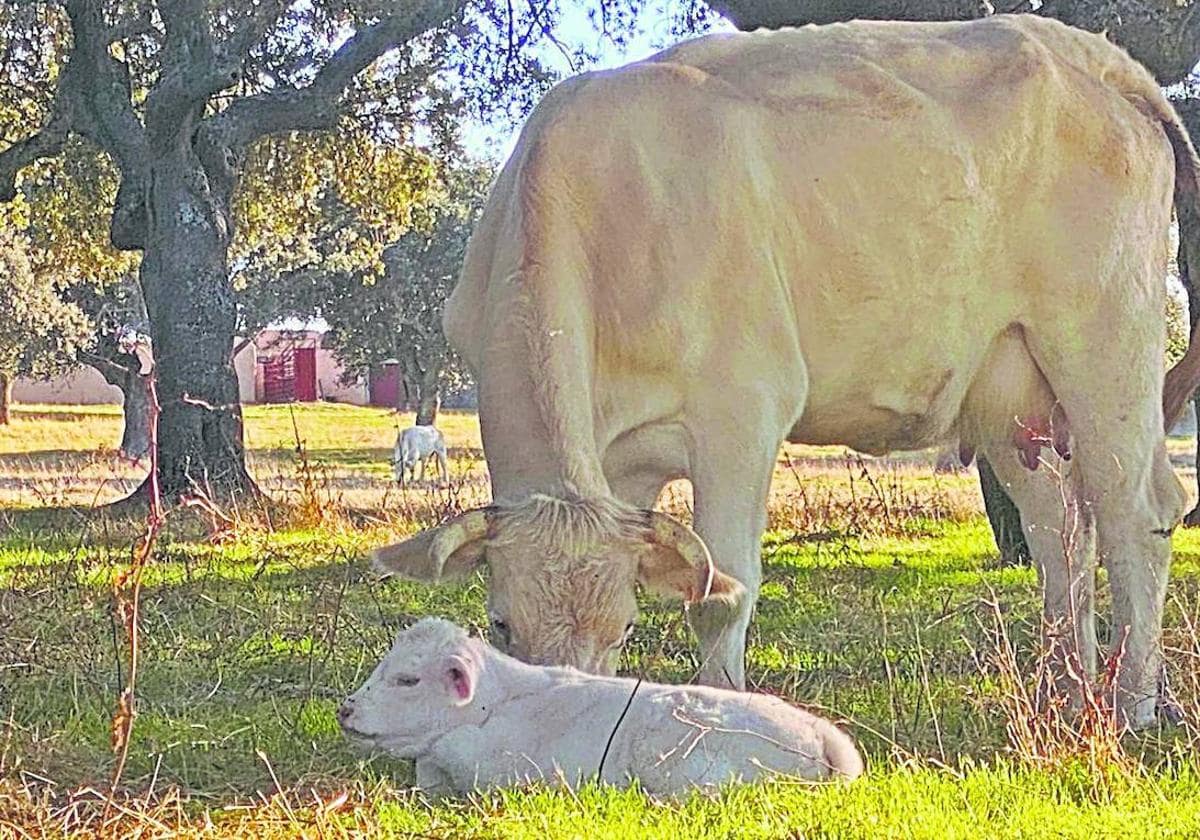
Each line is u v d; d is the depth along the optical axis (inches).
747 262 165.3
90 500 471.5
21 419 1248.2
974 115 178.7
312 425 1080.8
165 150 441.4
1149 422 181.6
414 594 233.0
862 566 274.4
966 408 187.2
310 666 174.7
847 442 185.0
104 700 164.9
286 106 451.2
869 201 173.5
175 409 436.8
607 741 129.8
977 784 126.3
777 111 172.9
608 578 139.2
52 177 558.3
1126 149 182.5
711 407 162.9
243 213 571.2
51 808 127.8
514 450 156.0
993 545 324.2
